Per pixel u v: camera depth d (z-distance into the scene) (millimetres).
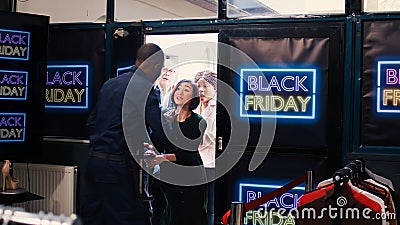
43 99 3949
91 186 3633
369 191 2537
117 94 3598
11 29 3783
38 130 3934
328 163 3762
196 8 4211
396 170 3578
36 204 4379
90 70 4367
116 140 3574
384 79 3650
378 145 3668
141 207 3619
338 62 3746
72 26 4410
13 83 3803
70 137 4430
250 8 3986
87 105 4375
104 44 4332
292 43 3844
